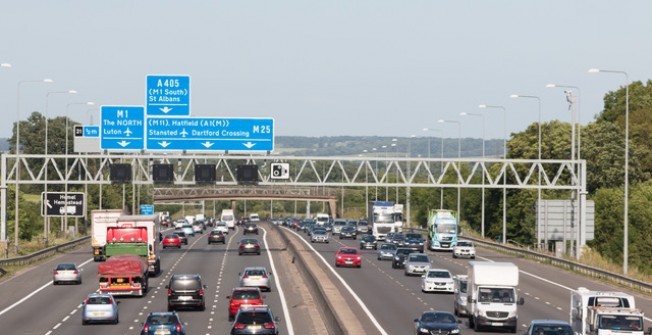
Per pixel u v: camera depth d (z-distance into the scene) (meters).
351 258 171.50
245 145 174.25
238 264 176.25
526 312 110.38
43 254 192.25
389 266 177.25
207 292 130.50
